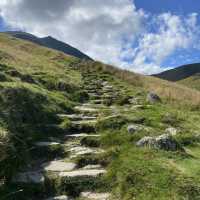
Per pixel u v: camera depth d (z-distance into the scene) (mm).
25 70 24875
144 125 14117
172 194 8297
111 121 13992
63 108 16875
